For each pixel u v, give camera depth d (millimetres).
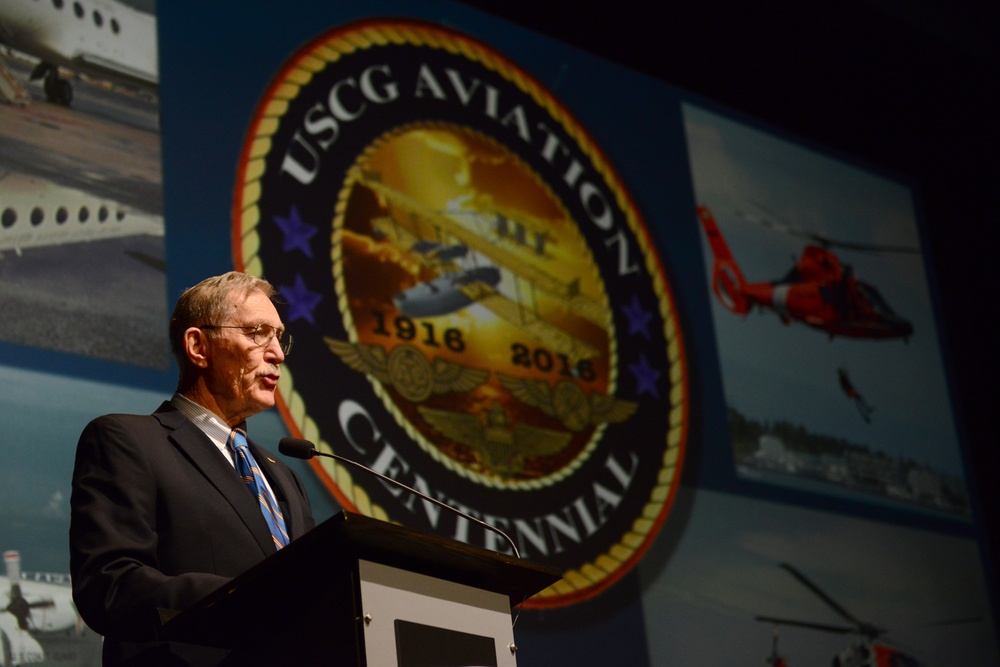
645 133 5098
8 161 3314
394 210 4195
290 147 3992
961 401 5699
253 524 1936
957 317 5898
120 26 3686
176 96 3754
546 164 4707
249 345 2133
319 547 1514
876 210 5824
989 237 6188
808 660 4617
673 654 4242
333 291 3924
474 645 1689
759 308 5148
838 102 5918
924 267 5887
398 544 1581
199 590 1620
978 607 5277
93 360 3289
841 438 5156
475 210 4422
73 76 3527
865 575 4945
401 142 4312
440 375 4090
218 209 3727
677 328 4824
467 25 4684
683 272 4957
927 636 5027
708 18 5438
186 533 1870
